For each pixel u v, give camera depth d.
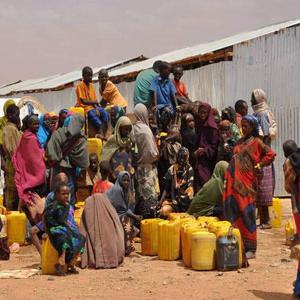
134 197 11.69
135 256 10.66
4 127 12.88
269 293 7.99
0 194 17.22
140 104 12.32
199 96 20.69
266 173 12.62
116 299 7.78
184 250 9.78
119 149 11.76
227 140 11.88
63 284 8.62
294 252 10.06
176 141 12.52
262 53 19.23
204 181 12.05
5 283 8.70
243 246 9.43
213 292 8.05
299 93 18.52
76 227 9.42
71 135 11.33
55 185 9.30
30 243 12.07
